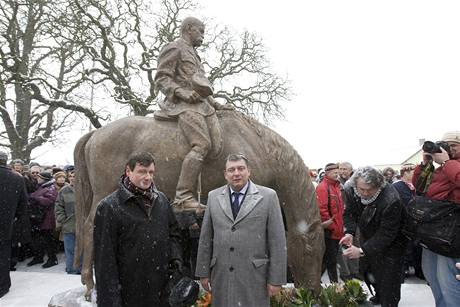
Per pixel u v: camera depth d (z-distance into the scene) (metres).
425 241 3.56
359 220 4.23
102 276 2.62
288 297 4.09
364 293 4.59
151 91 13.88
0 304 5.02
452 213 3.50
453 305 3.56
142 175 2.72
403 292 5.41
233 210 3.14
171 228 2.95
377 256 4.19
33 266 8.33
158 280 2.75
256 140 4.46
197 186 4.27
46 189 8.28
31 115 15.81
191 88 4.45
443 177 3.54
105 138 4.45
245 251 3.03
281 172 4.39
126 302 2.70
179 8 14.10
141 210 2.75
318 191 6.27
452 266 3.56
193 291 2.76
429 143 3.46
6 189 5.59
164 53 4.52
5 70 12.16
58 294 4.48
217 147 4.29
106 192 4.43
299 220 4.38
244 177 3.12
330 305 4.27
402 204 3.94
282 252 3.04
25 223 6.21
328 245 6.25
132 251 2.69
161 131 4.42
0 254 5.43
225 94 14.76
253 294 3.01
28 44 14.30
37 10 13.35
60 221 7.55
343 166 7.78
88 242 4.32
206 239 3.23
